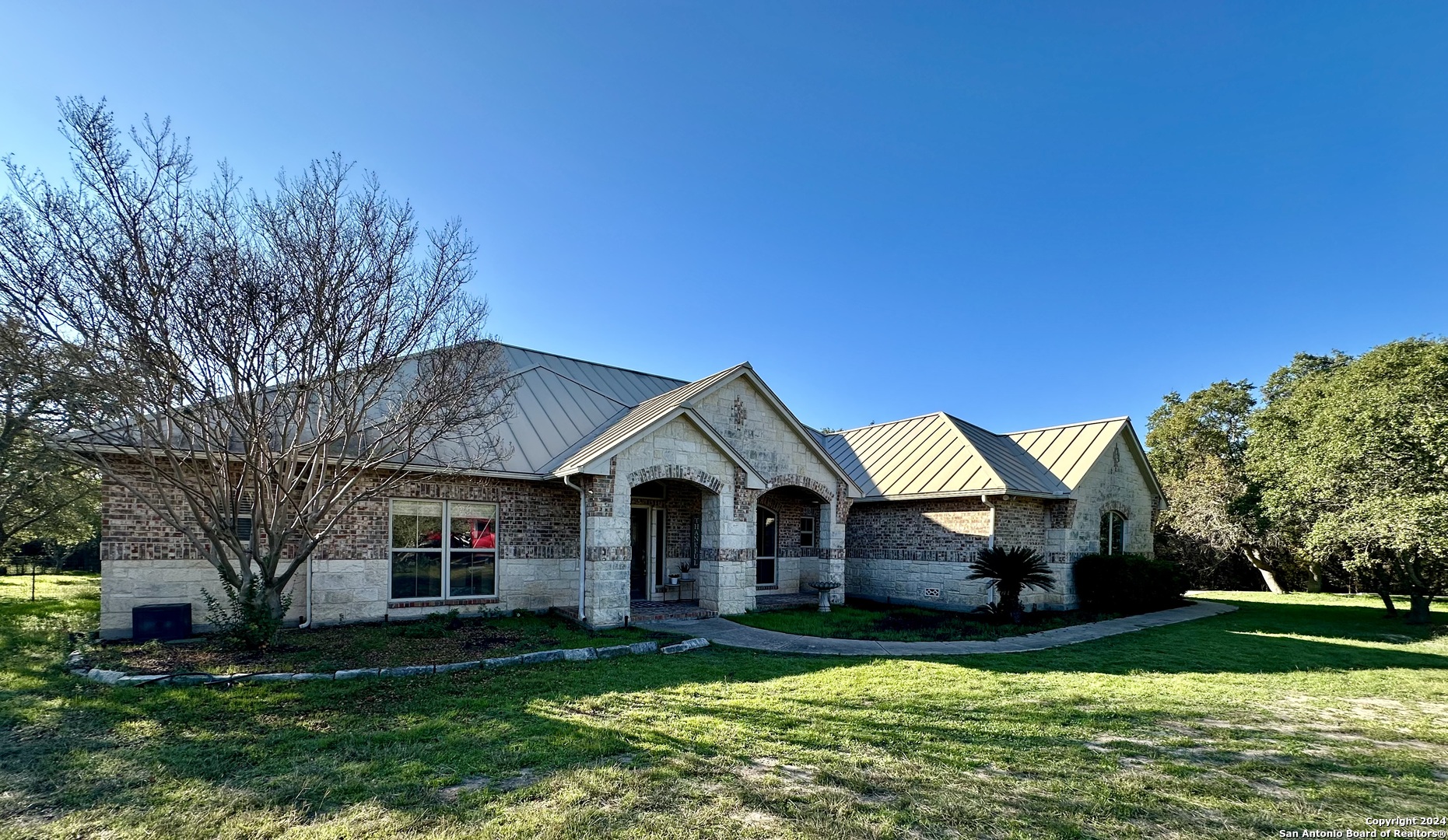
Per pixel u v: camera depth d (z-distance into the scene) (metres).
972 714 7.31
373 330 10.45
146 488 11.09
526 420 15.90
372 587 12.76
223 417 10.23
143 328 8.49
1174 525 28.98
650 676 8.94
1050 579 16.05
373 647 10.28
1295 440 18.89
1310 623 16.94
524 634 11.88
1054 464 21.30
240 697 7.51
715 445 15.09
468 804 4.77
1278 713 7.60
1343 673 10.26
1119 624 16.05
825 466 17.84
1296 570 29.03
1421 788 5.25
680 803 4.82
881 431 24.22
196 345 8.91
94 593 20.44
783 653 11.12
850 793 5.04
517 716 6.94
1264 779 5.43
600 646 11.09
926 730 6.69
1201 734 6.67
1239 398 36.94
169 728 6.39
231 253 9.01
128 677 8.12
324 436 10.20
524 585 14.47
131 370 8.49
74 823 4.44
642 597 16.97
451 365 10.95
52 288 8.27
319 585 12.23
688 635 12.38
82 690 7.72
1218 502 27.41
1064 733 6.65
